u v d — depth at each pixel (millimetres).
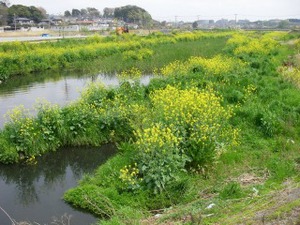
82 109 12734
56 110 12453
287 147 10875
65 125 12227
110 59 31828
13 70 26438
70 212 8438
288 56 30656
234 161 10031
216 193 8430
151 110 11641
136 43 40125
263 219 6199
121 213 7770
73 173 10812
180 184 8555
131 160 9781
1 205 9047
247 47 28844
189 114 9922
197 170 9422
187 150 9430
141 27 113188
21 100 18562
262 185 8516
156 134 8781
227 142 10711
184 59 29281
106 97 14055
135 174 9109
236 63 20000
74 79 25125
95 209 8312
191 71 18031
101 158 11688
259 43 32844
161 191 8516
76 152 12023
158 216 7777
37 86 22547
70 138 12141
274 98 14656
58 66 30250
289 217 6148
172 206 8109
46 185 10148
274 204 7078
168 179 8617
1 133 11664
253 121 12406
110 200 8320
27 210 8766
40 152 11695
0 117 15203
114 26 104500
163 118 10414
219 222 6871
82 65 30453
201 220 7023
